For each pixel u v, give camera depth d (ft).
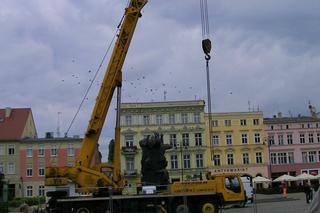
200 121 308.81
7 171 291.58
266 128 325.21
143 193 97.50
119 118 100.94
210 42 88.84
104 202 95.30
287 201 166.71
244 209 134.10
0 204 120.78
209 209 96.63
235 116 318.45
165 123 307.58
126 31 104.01
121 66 102.78
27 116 312.09
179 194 95.86
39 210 119.65
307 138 326.65
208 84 90.63
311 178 236.02
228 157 313.73
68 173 97.81
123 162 298.56
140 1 105.40
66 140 293.43
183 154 305.12
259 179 233.96
